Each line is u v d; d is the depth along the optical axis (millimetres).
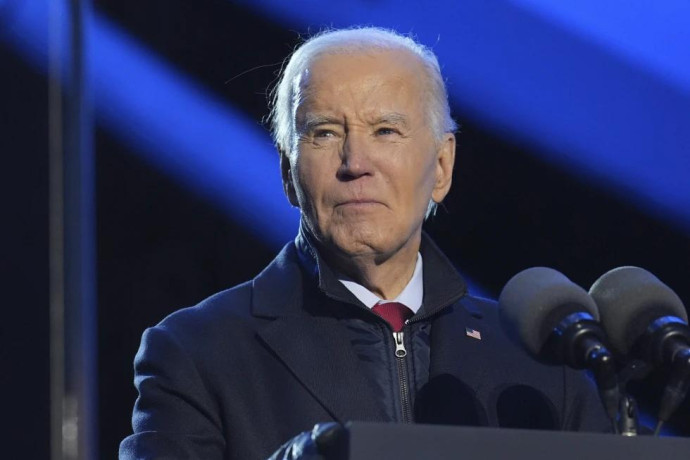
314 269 7855
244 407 7348
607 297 6207
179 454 7055
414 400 7465
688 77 14469
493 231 15141
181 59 13930
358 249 7227
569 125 14812
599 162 14875
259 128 14047
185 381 7387
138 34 13852
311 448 4758
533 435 4656
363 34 7516
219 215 14203
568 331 5906
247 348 7590
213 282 14211
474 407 7480
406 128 7195
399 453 4484
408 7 14164
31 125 5914
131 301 14094
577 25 14492
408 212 7230
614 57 14555
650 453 4777
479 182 15078
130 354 14055
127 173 14102
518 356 7891
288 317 7688
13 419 5715
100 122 13992
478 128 14930
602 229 15039
